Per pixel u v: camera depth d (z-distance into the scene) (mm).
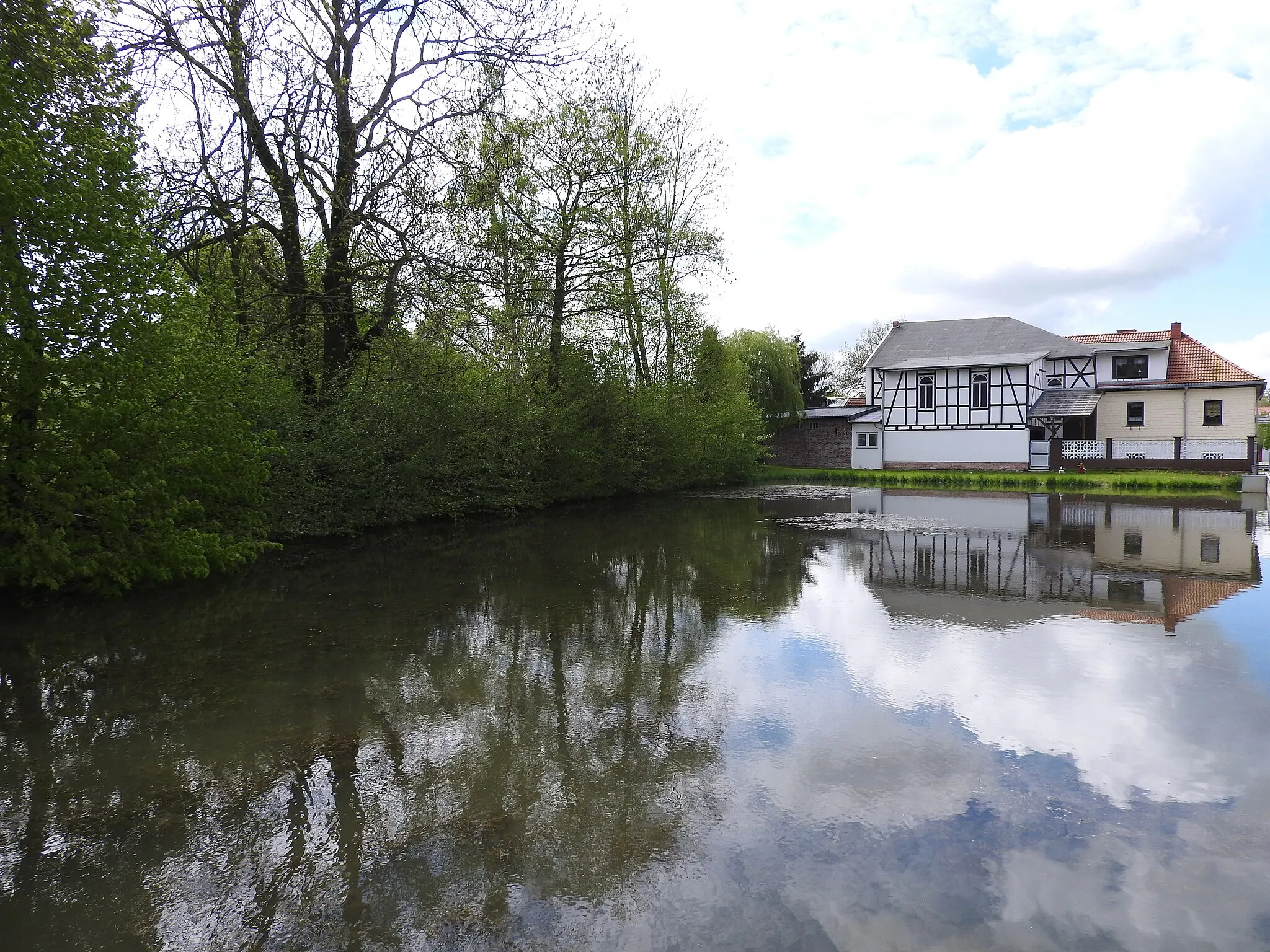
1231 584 9172
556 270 21391
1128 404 38156
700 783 3867
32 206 7016
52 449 7750
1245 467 33500
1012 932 2676
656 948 2602
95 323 7840
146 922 2781
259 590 8867
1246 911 2797
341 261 13891
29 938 2693
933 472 35656
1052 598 8414
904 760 4117
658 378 27594
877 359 43781
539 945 2629
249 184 12828
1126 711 4820
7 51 7535
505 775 3988
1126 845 3260
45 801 3732
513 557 11688
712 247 25922
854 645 6453
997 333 42562
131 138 8398
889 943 2619
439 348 15367
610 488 24047
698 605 8117
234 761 4184
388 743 4418
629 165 22438
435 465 15820
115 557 8133
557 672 5742
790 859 3166
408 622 7336
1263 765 4016
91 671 5762
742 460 32656
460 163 13656
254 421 11203
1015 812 3547
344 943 2654
